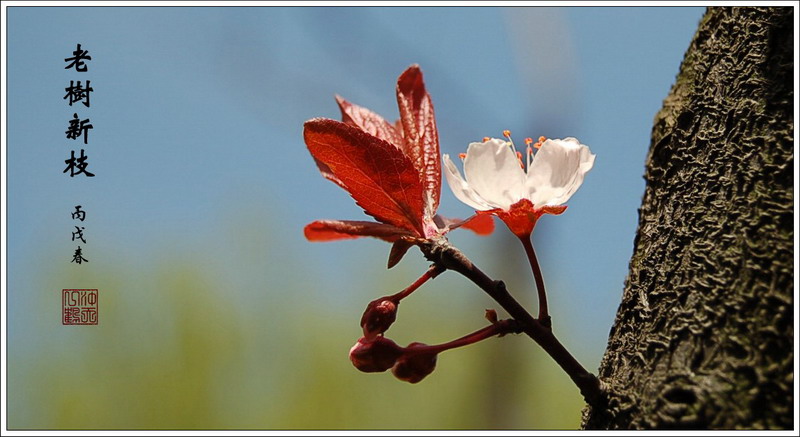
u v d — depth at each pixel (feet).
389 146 1.62
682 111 1.66
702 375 1.57
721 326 1.57
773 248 1.58
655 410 1.57
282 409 4.55
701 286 1.59
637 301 1.62
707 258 1.60
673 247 1.62
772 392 1.55
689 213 1.62
